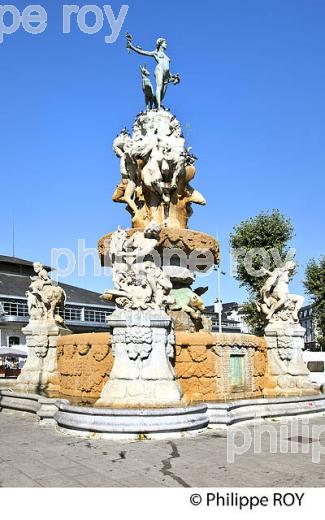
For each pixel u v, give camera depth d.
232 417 8.95
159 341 9.10
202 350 10.11
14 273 46.97
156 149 12.69
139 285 9.34
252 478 5.83
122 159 13.48
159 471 6.11
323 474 5.99
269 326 12.20
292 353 11.91
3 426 9.34
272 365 11.95
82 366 10.35
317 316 32.06
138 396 8.60
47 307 13.09
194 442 7.68
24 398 11.06
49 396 10.72
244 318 29.20
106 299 9.47
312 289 31.44
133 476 5.90
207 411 8.86
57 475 5.96
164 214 12.91
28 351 12.80
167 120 13.27
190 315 12.07
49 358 12.53
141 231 11.28
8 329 40.06
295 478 5.84
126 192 13.33
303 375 11.88
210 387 10.08
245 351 10.99
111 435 7.94
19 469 6.22
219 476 5.91
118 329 9.07
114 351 9.18
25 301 42.25
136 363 8.95
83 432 8.20
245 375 10.91
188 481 5.71
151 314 9.09
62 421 8.53
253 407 9.62
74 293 45.47
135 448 7.29
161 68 14.23
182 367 9.93
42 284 13.20
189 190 13.55
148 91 14.31
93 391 10.05
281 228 29.22
